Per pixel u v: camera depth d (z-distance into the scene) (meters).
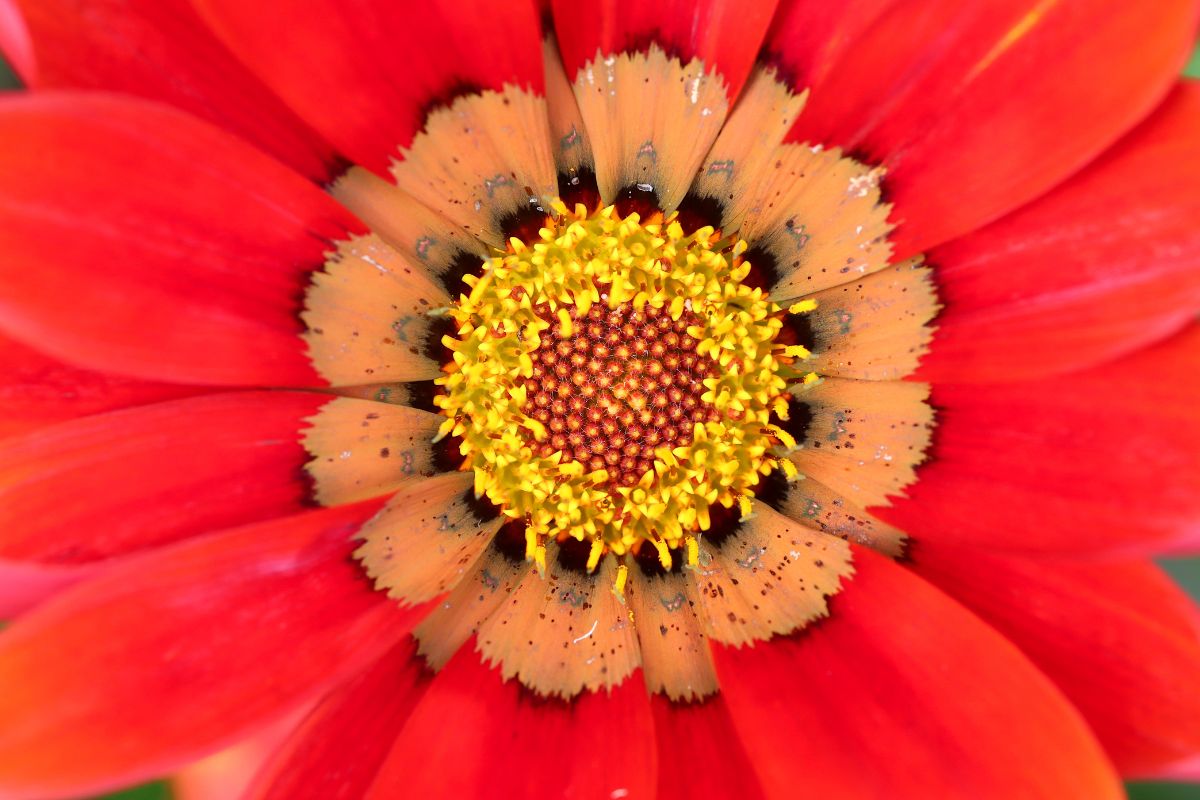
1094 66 0.12
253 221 0.12
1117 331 0.12
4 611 0.12
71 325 0.12
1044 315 0.12
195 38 0.12
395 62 0.12
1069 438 0.12
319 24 0.12
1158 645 0.12
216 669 0.12
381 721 0.12
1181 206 0.12
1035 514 0.12
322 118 0.12
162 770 0.11
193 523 0.12
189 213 0.12
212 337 0.12
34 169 0.11
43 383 0.12
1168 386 0.12
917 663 0.12
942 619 0.12
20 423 0.12
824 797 0.12
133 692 0.11
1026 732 0.12
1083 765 0.11
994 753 0.12
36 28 0.12
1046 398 0.12
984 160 0.12
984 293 0.12
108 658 0.11
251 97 0.12
